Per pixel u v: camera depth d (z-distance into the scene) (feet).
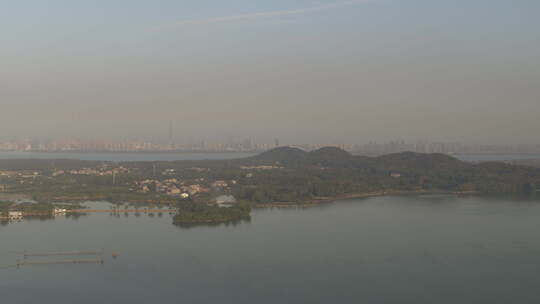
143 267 575.38
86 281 533.96
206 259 603.26
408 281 532.73
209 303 477.77
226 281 531.91
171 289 511.40
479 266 578.66
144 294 498.69
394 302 480.64
